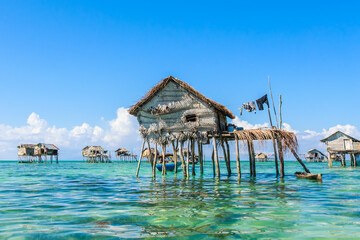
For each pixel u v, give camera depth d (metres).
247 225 7.04
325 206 9.51
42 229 6.73
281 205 9.70
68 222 7.40
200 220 7.55
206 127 20.50
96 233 6.39
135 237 6.10
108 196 12.08
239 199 11.05
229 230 6.61
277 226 6.95
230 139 23.98
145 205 9.78
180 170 35.22
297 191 13.46
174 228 6.79
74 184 17.73
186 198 11.38
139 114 21.70
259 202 10.34
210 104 20.33
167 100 20.95
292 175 24.03
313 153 86.69
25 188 15.46
